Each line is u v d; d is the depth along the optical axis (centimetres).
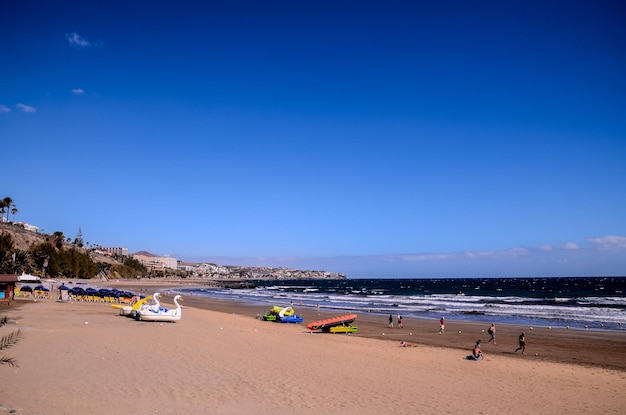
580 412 1449
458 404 1456
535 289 14262
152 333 2591
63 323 2800
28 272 10031
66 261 12762
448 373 1995
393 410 1342
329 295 11369
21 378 1399
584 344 3219
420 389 1638
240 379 1591
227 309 6312
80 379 1435
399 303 7894
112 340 2222
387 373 1903
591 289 13862
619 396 1689
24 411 1056
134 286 13538
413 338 3484
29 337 2139
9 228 12456
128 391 1336
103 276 15938
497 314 5625
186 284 19950
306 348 2498
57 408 1119
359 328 4112
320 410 1286
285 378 1661
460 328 4159
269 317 4494
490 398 1563
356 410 1314
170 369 1667
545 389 1759
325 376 1750
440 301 8481
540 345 3172
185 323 3406
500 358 2566
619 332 3881
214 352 2095
